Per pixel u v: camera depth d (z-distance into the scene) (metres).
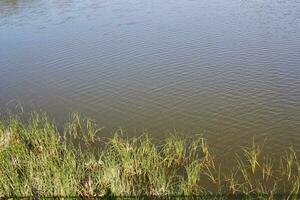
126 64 29.92
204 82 25.92
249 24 36.84
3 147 18.41
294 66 27.06
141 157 17.56
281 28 35.12
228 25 36.94
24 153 17.48
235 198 15.26
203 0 47.62
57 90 26.66
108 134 20.89
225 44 32.09
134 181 16.45
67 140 20.31
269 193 15.40
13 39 38.28
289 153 18.11
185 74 27.30
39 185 15.23
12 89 27.28
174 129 20.95
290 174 16.47
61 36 37.97
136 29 38.09
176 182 15.98
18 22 44.53
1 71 30.50
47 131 20.06
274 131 20.00
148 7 46.44
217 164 17.58
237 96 23.78
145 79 27.16
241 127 20.59
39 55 33.31
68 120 22.61
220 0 46.94
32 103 25.06
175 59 29.94
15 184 15.27
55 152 18.34
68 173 15.85
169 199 15.10
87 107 24.11
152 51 31.94
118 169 16.23
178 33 35.75
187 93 24.67
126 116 22.69
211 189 15.84
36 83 27.95
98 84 27.02
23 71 30.19
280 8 41.56
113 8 47.53
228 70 27.33
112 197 14.98
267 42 31.88
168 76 27.27
